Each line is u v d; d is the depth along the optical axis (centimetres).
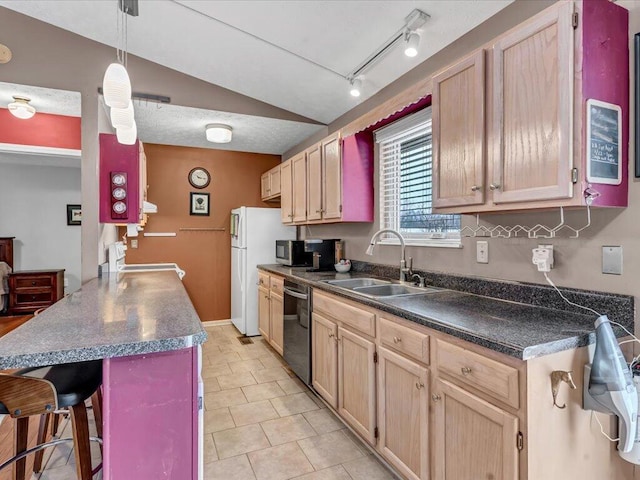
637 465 132
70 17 251
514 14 180
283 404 257
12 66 253
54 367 145
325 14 216
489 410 122
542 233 167
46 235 534
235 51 269
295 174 373
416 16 197
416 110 248
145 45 274
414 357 158
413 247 253
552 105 128
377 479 178
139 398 109
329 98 318
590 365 121
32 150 321
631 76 134
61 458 196
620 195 133
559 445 117
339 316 222
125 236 417
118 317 140
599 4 126
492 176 151
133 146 274
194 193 460
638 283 134
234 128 381
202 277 465
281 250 403
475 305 172
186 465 114
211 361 341
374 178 301
